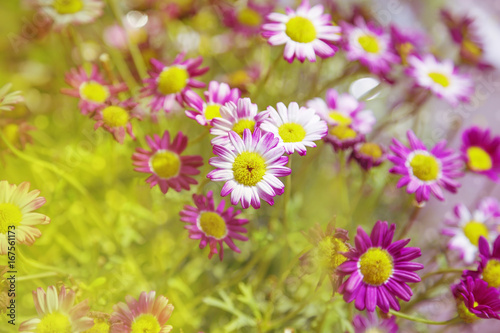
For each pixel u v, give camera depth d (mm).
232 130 388
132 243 498
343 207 490
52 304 376
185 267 484
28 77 532
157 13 528
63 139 512
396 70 508
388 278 382
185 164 418
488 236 464
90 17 457
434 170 425
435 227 534
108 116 421
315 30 427
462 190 556
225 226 407
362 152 446
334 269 386
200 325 470
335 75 526
